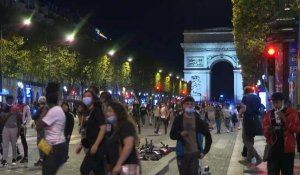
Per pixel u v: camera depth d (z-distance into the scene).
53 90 11.65
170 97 159.38
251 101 18.47
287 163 11.88
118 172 8.76
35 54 73.00
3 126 19.61
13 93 81.12
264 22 36.78
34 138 35.03
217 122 42.94
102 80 99.00
